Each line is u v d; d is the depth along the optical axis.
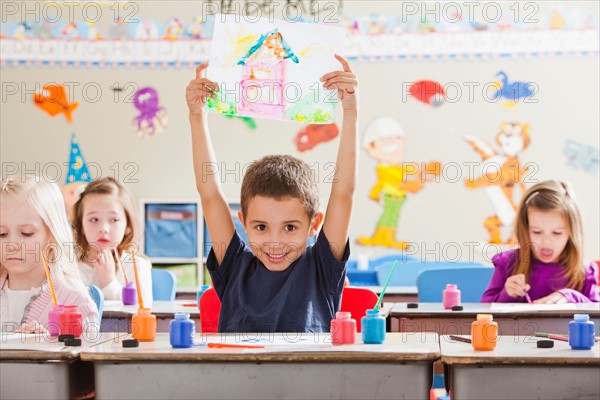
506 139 4.99
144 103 5.08
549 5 4.98
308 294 2.12
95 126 5.09
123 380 1.64
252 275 2.18
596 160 4.95
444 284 3.36
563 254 3.27
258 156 5.00
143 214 4.90
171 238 4.88
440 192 4.99
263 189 2.11
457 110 5.00
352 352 1.61
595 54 4.96
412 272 4.15
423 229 4.99
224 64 2.18
